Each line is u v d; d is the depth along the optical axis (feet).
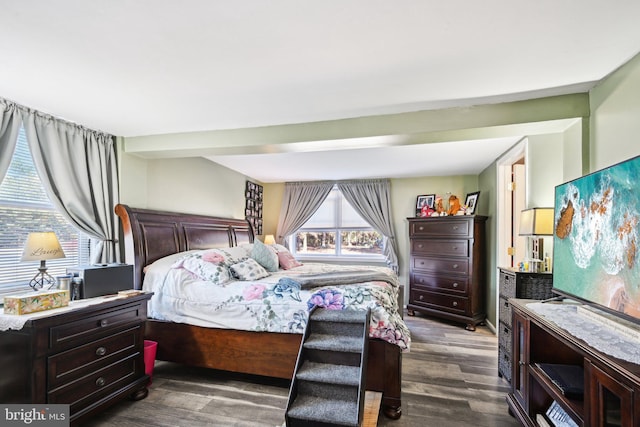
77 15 4.43
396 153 12.68
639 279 4.48
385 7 4.27
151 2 4.16
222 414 7.36
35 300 6.30
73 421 6.39
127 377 7.75
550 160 8.80
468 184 17.38
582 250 5.97
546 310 6.47
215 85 6.72
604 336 4.89
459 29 4.77
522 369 6.80
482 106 7.71
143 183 10.95
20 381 5.95
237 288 9.12
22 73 6.19
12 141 7.52
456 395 8.26
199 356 9.09
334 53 5.48
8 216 7.73
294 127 9.15
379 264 18.71
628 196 4.73
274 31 4.84
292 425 6.52
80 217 9.02
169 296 9.41
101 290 7.92
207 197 14.17
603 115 6.46
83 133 9.31
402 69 6.01
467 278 14.40
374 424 6.89
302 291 8.71
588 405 4.49
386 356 7.45
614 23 4.58
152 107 7.91
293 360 8.37
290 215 19.65
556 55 5.49
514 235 12.69
